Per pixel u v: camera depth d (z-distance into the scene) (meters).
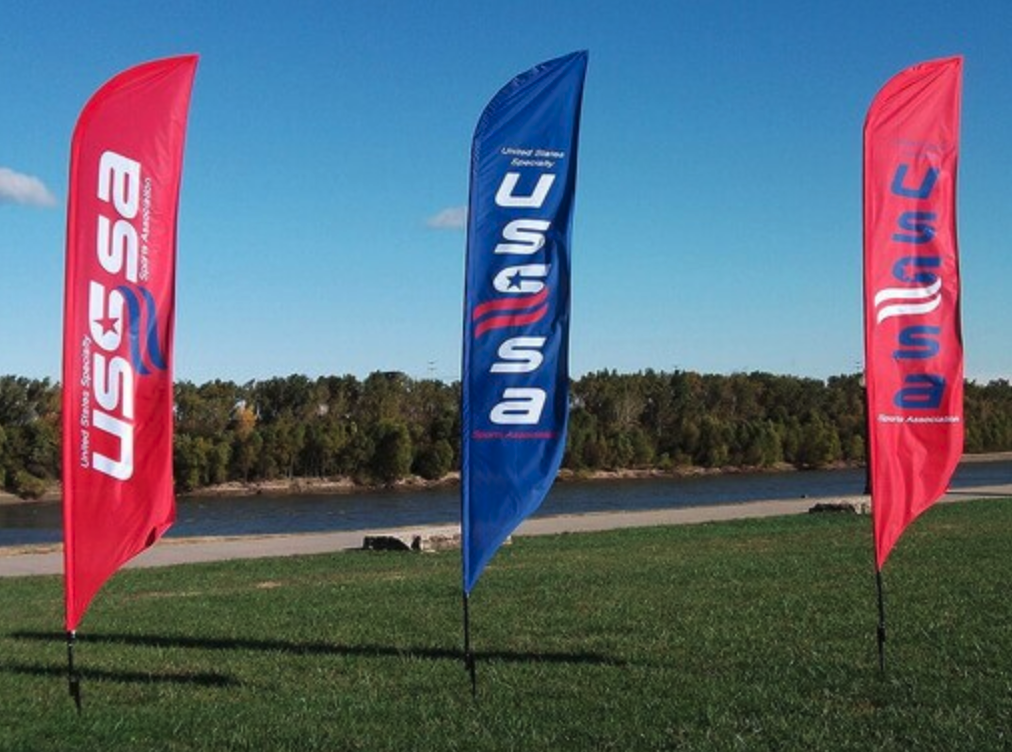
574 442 88.31
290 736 8.58
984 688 9.32
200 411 84.94
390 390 96.69
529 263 9.41
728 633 12.06
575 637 12.21
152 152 8.99
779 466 98.06
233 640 12.74
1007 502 33.22
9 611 15.84
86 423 8.88
